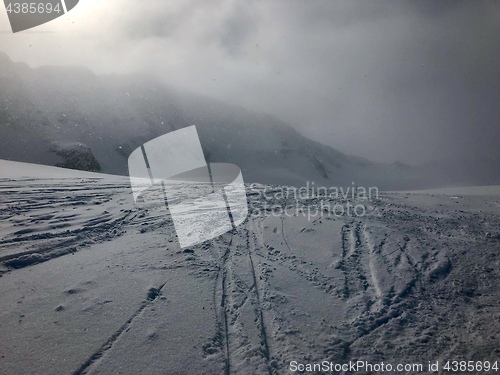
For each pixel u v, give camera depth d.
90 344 3.06
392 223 8.06
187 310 3.77
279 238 6.66
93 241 5.83
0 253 4.85
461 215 9.44
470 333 3.65
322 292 4.47
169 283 4.39
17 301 3.70
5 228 5.97
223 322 3.64
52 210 7.54
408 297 4.43
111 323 3.40
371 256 5.84
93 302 3.77
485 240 6.92
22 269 4.53
